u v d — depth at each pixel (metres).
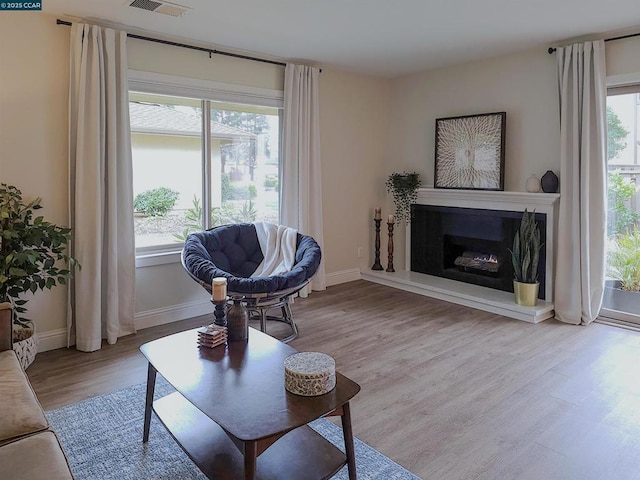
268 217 4.85
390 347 3.51
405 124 5.55
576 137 3.90
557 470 2.06
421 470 2.06
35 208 3.18
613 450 2.21
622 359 3.25
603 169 3.84
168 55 3.91
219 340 2.22
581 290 3.98
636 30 3.67
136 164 3.92
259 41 4.02
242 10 3.26
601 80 3.80
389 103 5.72
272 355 2.12
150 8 3.20
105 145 3.51
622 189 4.01
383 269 5.70
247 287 3.30
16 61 3.20
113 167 3.53
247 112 4.56
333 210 5.36
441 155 5.10
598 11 3.31
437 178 5.16
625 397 2.71
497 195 4.55
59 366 3.16
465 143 4.86
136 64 3.74
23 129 3.25
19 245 2.98
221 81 4.25
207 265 3.47
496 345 3.54
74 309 3.50
